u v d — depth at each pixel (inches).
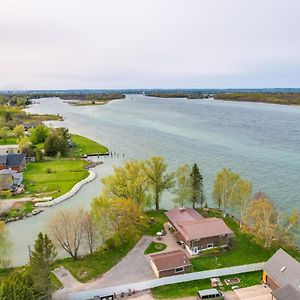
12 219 2785.4
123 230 2289.6
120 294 1771.7
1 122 7628.0
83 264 2068.2
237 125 7687.0
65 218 2161.7
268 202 2443.4
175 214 2532.0
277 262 1829.5
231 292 1782.7
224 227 2256.4
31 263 1625.2
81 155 4990.2
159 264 1923.0
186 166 2930.6
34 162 4613.7
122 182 2630.4
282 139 5880.9
